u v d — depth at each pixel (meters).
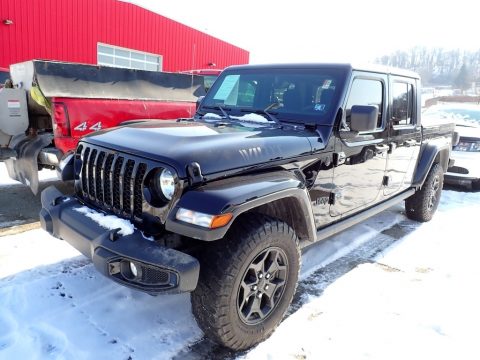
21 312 2.72
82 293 3.00
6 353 2.34
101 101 5.48
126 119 5.80
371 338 2.69
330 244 4.25
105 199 2.65
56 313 2.74
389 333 2.75
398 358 2.51
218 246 2.32
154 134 2.68
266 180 2.48
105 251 2.23
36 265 3.38
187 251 2.38
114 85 6.07
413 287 3.41
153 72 6.62
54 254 3.60
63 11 13.85
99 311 2.80
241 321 2.43
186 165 2.24
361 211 3.80
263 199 2.35
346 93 3.22
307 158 2.90
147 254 2.15
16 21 12.66
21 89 5.33
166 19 17.64
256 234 2.37
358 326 2.82
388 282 3.48
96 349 2.43
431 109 9.15
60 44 13.93
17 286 3.02
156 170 2.34
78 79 5.61
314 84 3.33
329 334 2.72
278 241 2.52
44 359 2.31
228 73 3.98
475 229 4.99
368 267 3.76
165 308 2.90
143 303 2.94
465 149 6.85
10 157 5.10
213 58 20.77
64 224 2.61
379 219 5.27
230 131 2.86
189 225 2.13
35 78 5.23
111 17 15.38
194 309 2.38
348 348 2.58
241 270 2.32
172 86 6.94
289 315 2.92
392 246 4.31
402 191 4.57
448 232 4.84
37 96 5.23
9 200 5.26
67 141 5.14
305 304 3.08
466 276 3.64
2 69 7.97
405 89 4.19
